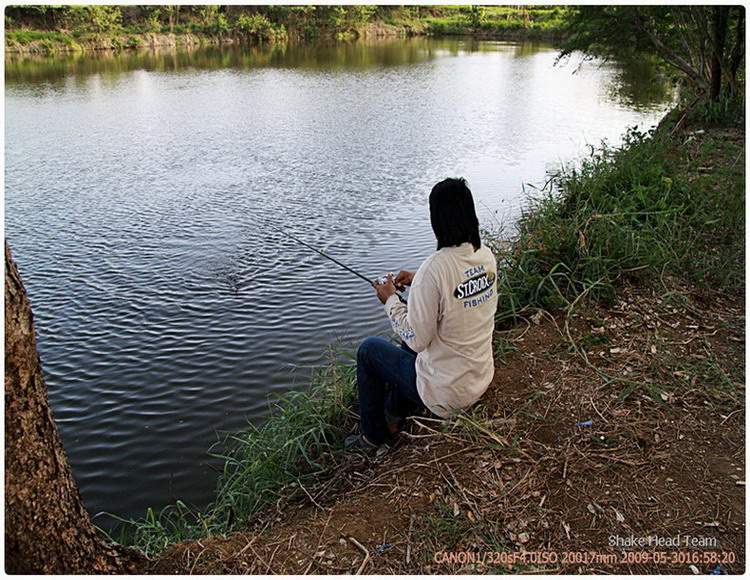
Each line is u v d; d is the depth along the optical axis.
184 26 53.44
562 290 4.47
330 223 9.77
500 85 28.02
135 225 9.86
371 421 3.17
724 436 2.86
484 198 10.63
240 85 28.12
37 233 9.54
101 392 5.47
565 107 21.02
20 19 44.84
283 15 59.09
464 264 2.64
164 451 4.67
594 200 5.98
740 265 4.61
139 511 4.06
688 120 10.93
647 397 3.18
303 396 4.04
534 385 3.33
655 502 2.50
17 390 1.95
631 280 4.50
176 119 19.78
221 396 5.36
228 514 3.31
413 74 32.59
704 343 3.67
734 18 11.59
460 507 2.54
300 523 2.62
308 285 7.51
